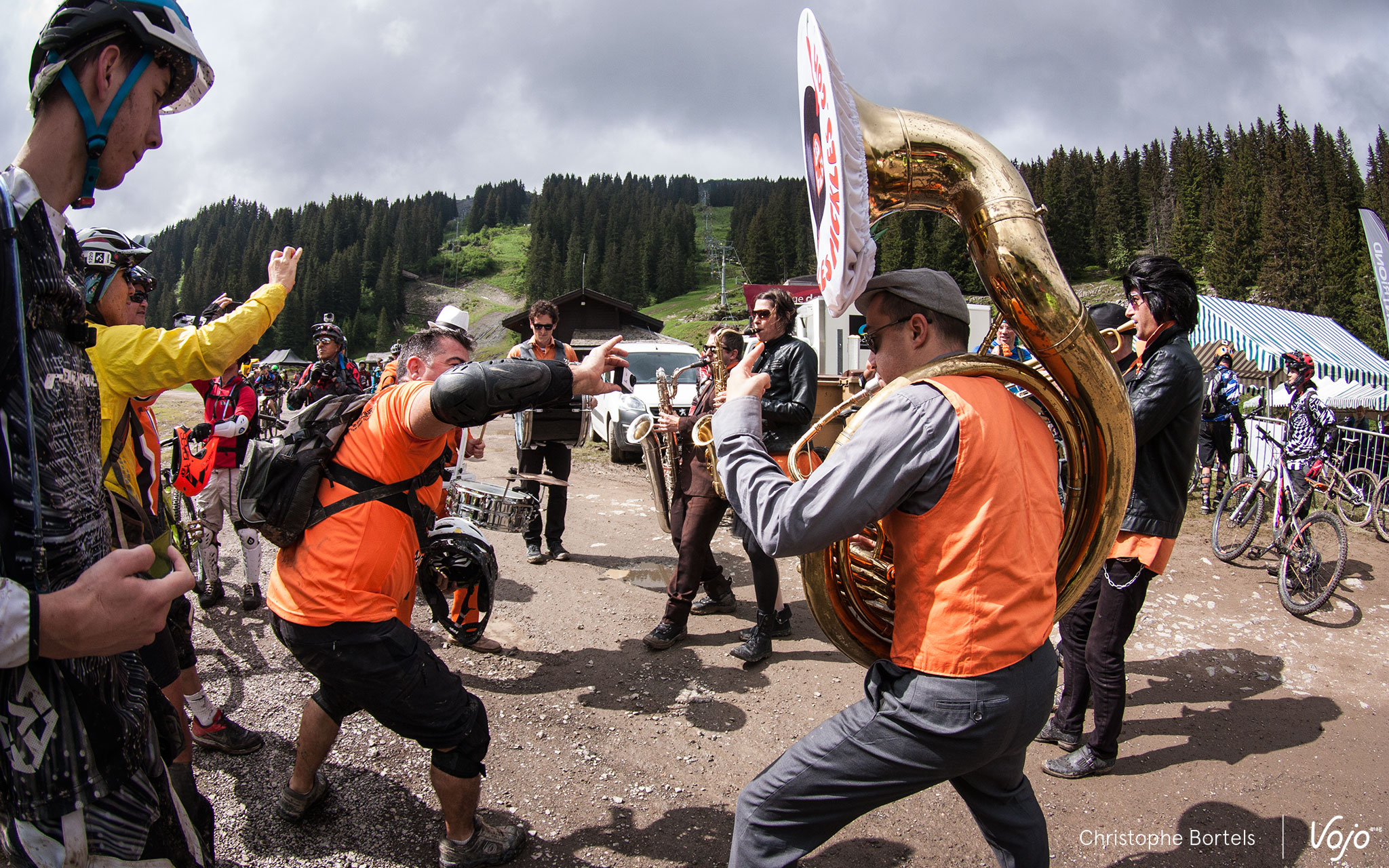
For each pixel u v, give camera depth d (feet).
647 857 7.79
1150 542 8.73
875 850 8.03
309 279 396.37
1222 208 259.80
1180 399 8.48
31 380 3.27
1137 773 9.50
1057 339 5.18
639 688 11.54
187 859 4.07
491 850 7.42
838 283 4.43
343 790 8.46
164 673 7.81
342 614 6.46
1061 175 322.96
